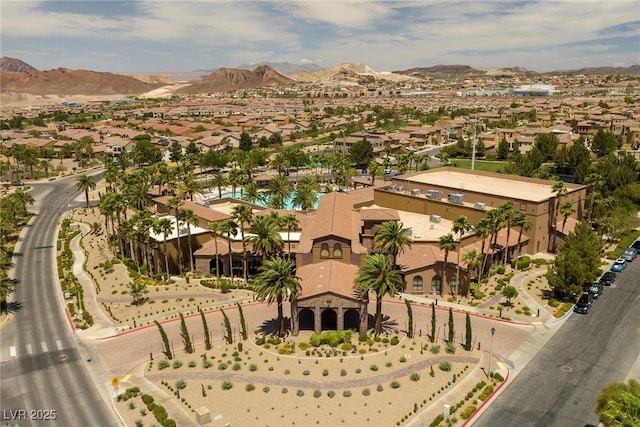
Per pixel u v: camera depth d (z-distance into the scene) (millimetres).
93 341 77562
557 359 69312
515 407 59000
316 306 75000
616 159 157375
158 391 63438
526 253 110750
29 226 144625
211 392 62719
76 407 60844
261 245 90938
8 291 94750
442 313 84312
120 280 101625
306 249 90312
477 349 72188
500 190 121500
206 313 86312
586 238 91625
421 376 65375
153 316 85625
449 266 91188
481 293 90312
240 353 71938
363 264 76625
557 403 59656
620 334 75875
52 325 83125
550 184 128125
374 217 100062
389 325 80062
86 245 125438
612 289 92188
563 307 84062
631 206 133375
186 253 107812
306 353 71062
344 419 57031
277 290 72062
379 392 61906
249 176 176875
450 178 138125
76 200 173750
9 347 75812
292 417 57500
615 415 42906
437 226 109562
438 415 57125
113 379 63438
